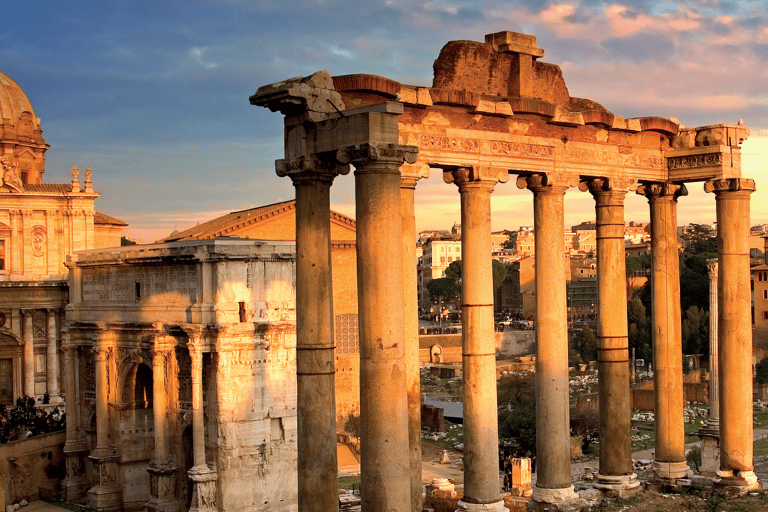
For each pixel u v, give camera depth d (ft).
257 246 274.57
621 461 136.67
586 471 250.16
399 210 90.84
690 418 419.33
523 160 121.19
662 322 143.43
